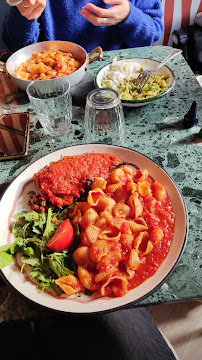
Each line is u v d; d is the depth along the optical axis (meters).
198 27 1.15
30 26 0.82
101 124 0.54
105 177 0.47
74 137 0.58
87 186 0.45
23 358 0.46
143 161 0.49
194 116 0.56
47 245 0.38
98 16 0.79
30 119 0.62
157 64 0.69
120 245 0.38
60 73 0.66
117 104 0.52
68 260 0.38
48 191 0.45
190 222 0.43
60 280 0.35
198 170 0.50
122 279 0.35
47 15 0.87
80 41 0.94
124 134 0.58
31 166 0.50
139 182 0.45
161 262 0.37
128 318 0.49
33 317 0.35
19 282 0.36
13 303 0.36
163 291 0.36
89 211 0.41
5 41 0.90
